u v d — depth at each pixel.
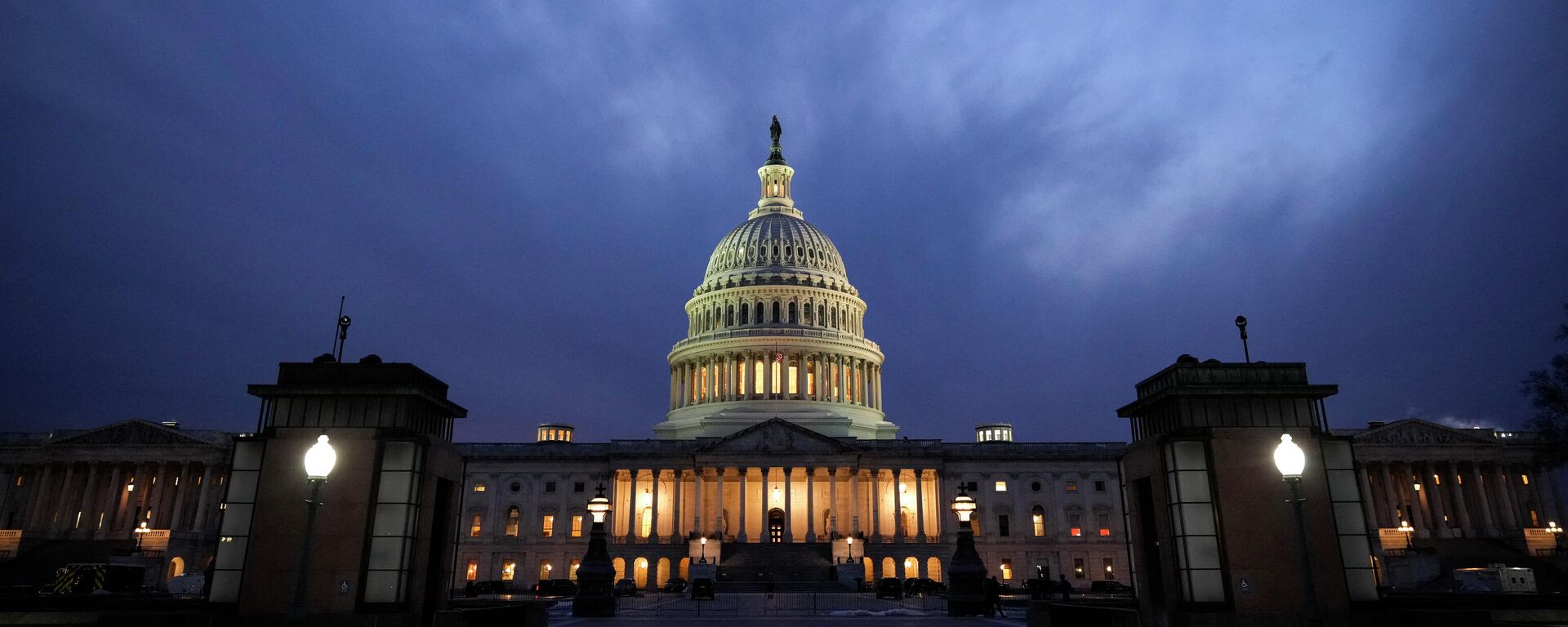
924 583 77.00
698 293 134.38
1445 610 28.00
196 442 105.38
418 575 27.38
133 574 66.62
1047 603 34.97
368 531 26.78
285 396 27.88
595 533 50.47
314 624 26.03
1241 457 27.75
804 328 127.19
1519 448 106.00
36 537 100.62
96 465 104.75
